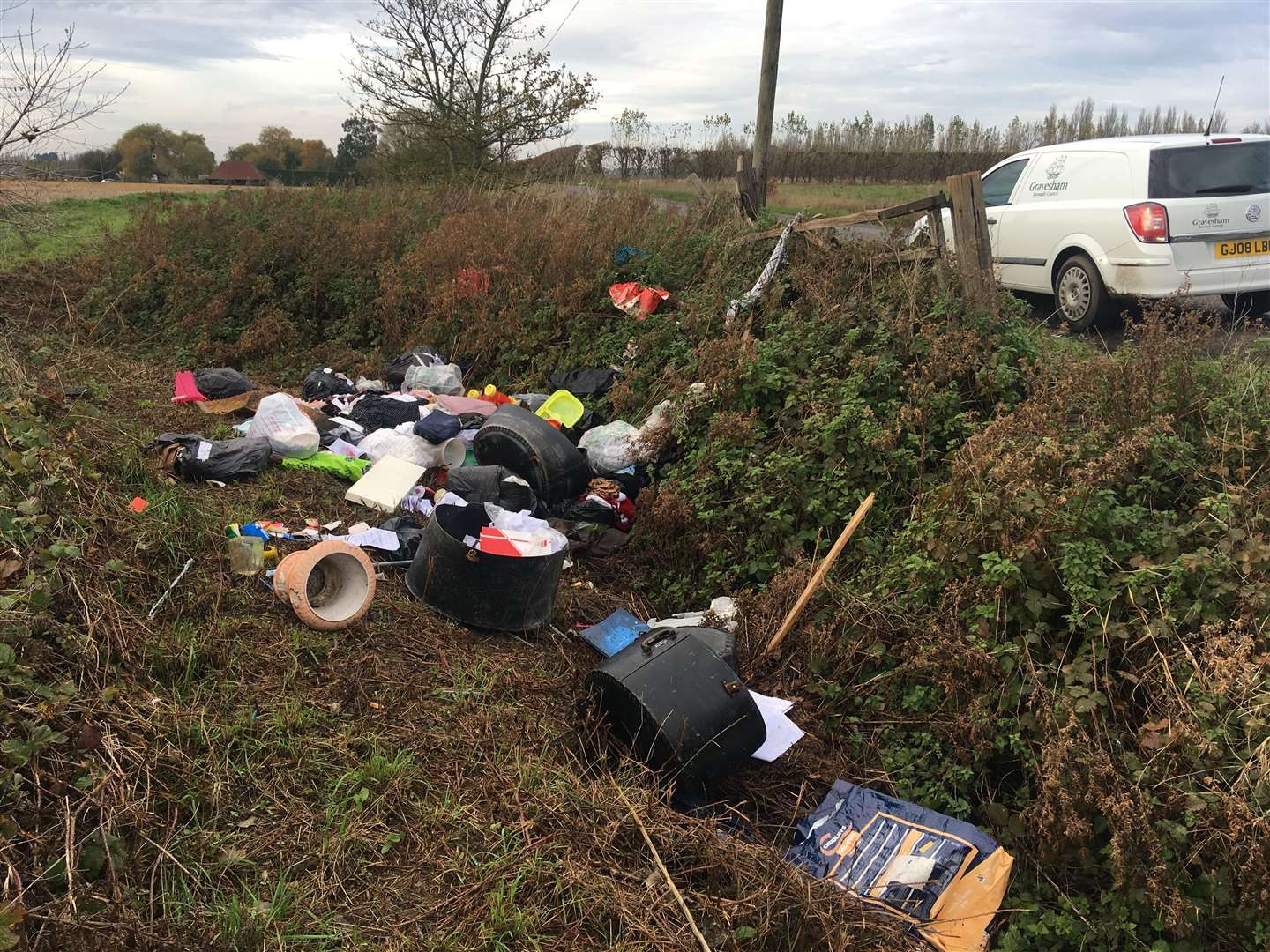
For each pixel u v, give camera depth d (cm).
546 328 849
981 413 571
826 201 2136
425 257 942
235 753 334
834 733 430
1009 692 388
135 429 591
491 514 504
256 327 937
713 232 893
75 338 888
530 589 452
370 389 800
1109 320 870
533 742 378
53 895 259
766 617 480
